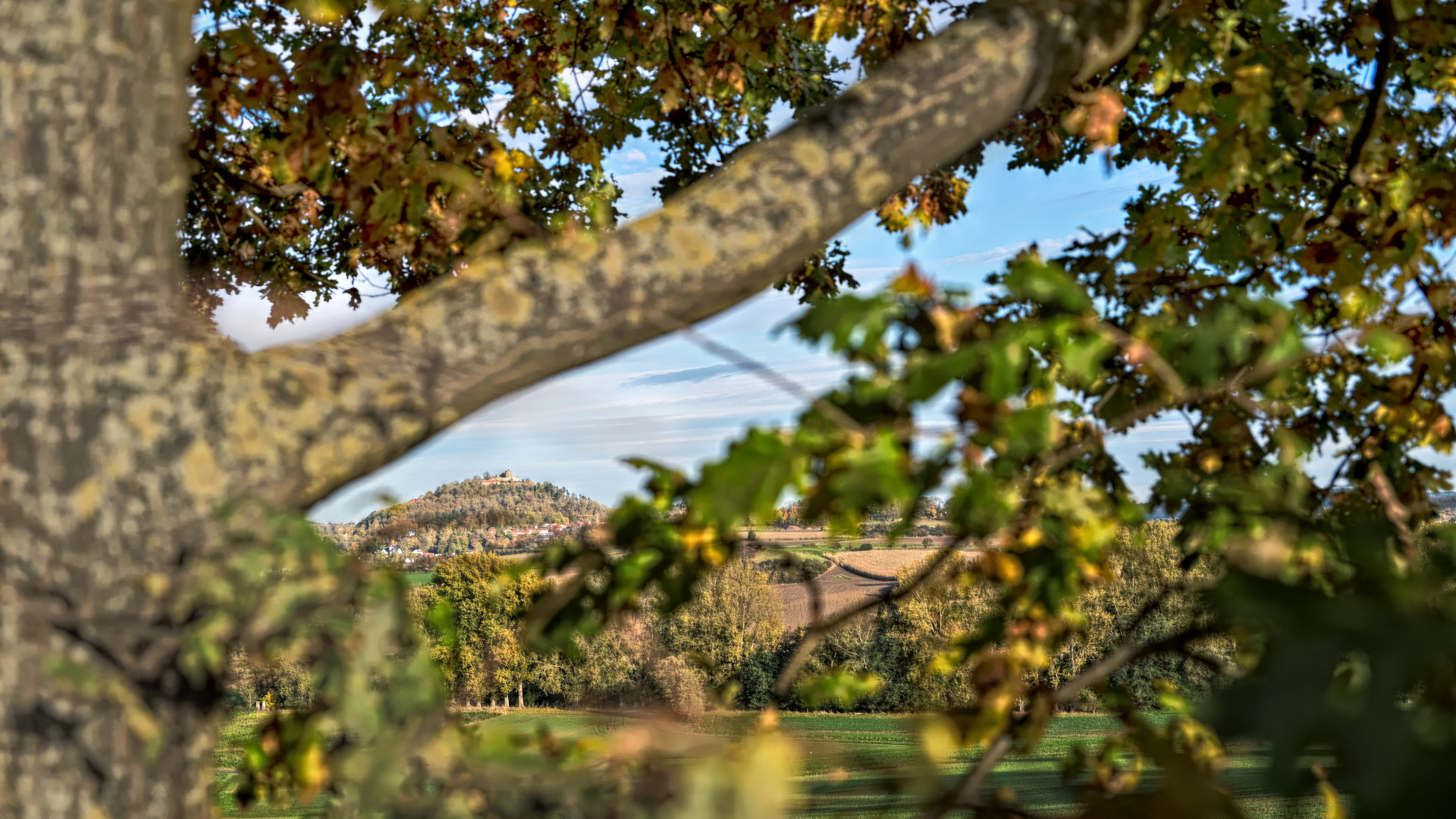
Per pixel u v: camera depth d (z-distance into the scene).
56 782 1.32
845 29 3.79
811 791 1.28
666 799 1.21
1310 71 3.25
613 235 1.63
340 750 1.47
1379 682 0.95
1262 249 2.84
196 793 1.42
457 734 1.36
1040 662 1.84
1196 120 3.15
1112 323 2.42
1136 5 1.95
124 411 1.39
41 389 1.38
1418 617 1.02
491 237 1.94
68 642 1.34
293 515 1.39
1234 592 1.06
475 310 1.55
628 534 1.79
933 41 1.85
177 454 1.39
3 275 1.45
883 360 1.53
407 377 1.50
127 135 1.54
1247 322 1.51
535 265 1.60
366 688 1.25
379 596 1.31
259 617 1.27
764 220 1.60
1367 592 1.15
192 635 1.26
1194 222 3.02
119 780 1.34
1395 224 2.58
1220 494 1.69
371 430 1.47
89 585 1.35
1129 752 1.68
